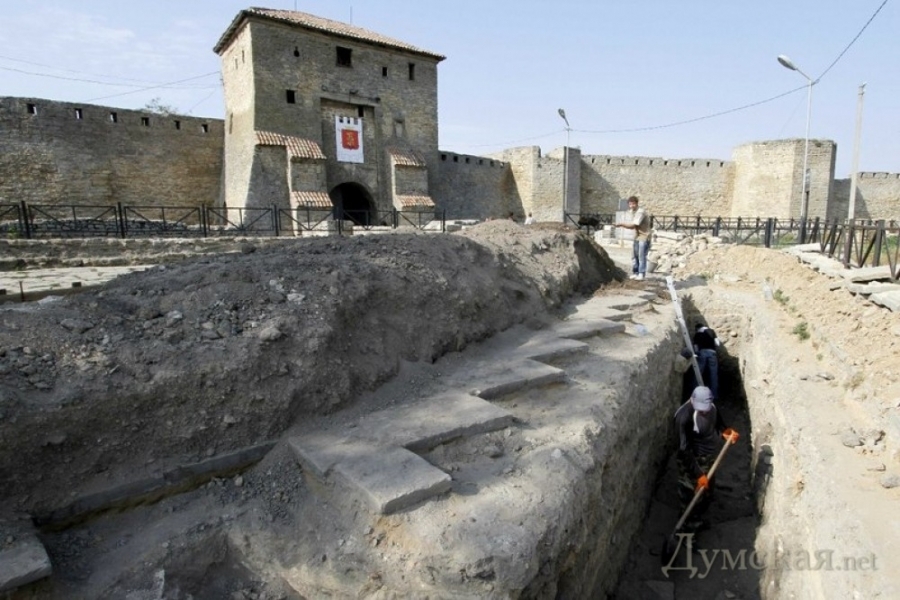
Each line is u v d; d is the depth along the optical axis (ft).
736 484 20.83
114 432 8.66
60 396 8.38
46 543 7.55
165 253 32.99
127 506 8.52
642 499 17.48
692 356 23.76
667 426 21.42
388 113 80.07
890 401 12.60
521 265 23.13
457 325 15.90
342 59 76.48
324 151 74.02
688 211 107.76
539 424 12.10
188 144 76.84
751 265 33.94
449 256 18.53
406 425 10.84
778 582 12.63
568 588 9.93
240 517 8.66
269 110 67.82
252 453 9.84
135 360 9.53
